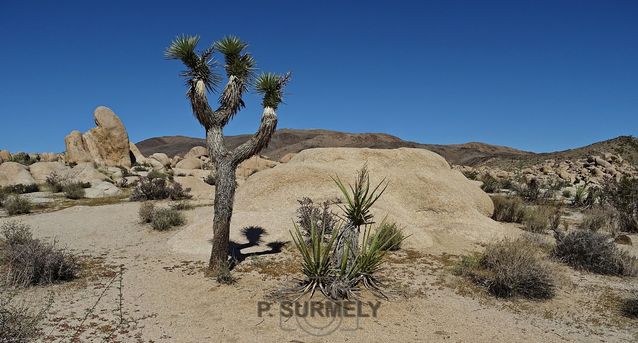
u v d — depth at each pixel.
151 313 6.32
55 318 6.06
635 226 15.02
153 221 13.34
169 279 7.95
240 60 8.43
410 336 5.72
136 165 41.19
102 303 6.70
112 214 15.94
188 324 5.94
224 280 7.66
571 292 7.76
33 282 7.66
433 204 12.71
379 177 13.40
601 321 6.45
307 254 7.19
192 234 10.98
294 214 11.56
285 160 39.91
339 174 12.98
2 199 19.48
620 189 17.98
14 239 8.94
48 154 45.19
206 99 7.94
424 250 10.52
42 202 20.30
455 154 123.19
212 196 21.80
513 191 28.19
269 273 8.29
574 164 52.56
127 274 8.33
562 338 5.83
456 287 7.78
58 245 11.09
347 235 7.51
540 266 7.70
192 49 7.82
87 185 25.30
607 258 9.15
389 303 6.80
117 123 38.94
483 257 8.82
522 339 5.76
